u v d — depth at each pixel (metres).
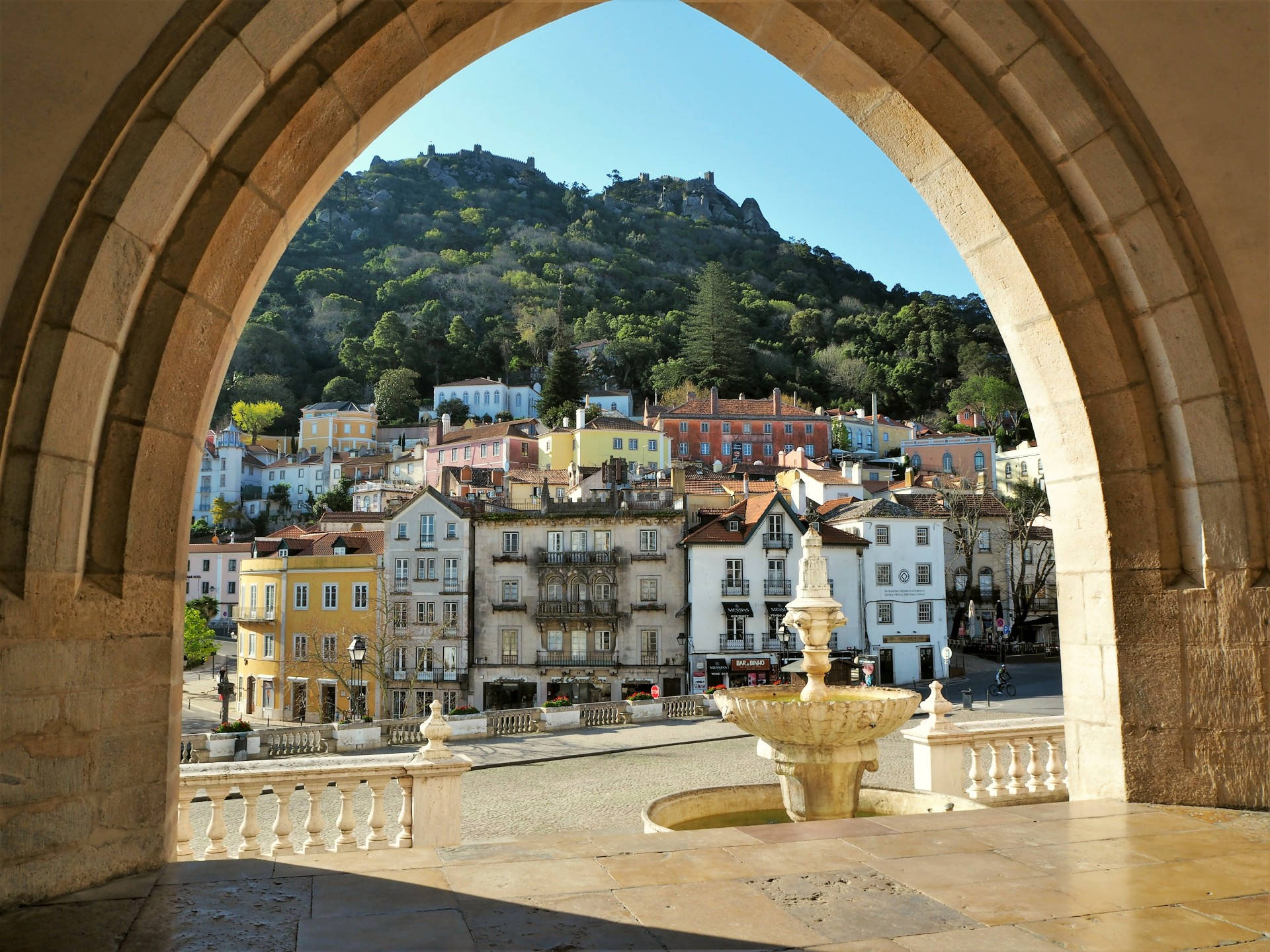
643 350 124.50
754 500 41.84
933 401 114.81
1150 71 4.36
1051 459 5.02
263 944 2.79
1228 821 4.23
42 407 3.26
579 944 2.77
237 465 100.12
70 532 3.37
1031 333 4.86
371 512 60.09
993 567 53.09
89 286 3.31
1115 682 4.68
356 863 3.65
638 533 40.97
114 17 3.36
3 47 3.26
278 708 44.19
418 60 3.91
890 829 4.15
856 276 172.25
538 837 4.06
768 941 2.80
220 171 3.59
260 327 130.62
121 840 3.49
